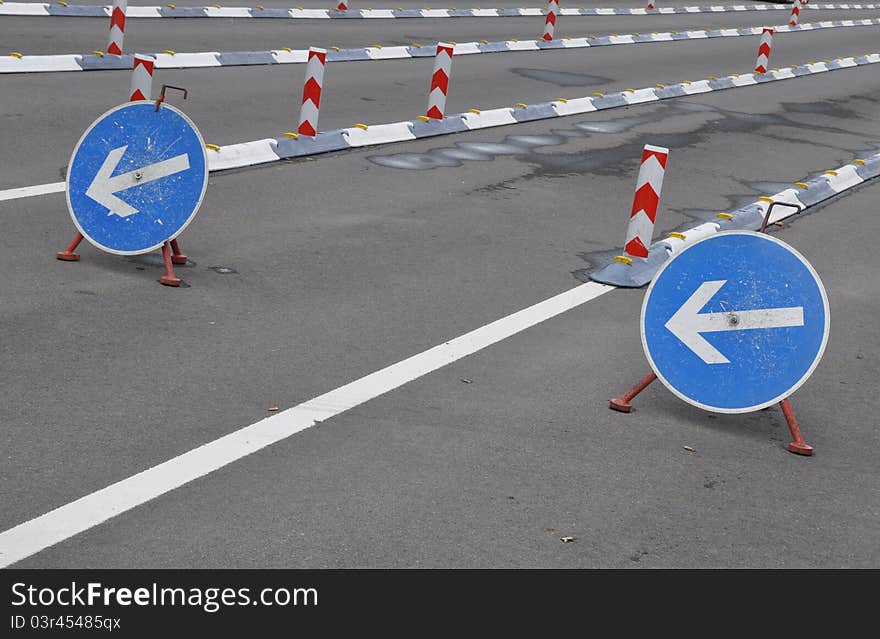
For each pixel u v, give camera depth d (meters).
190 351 9.87
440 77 20.77
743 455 9.02
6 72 20.59
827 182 19.62
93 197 11.95
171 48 24.88
